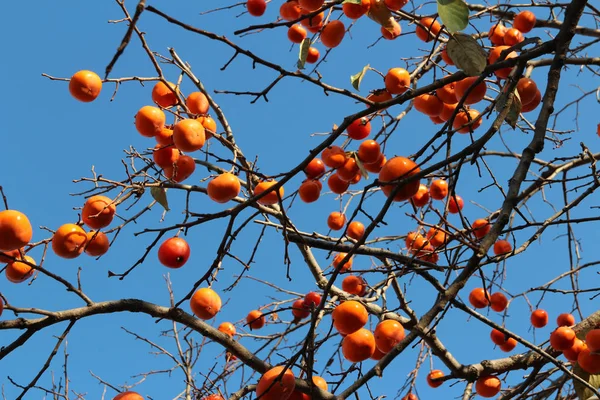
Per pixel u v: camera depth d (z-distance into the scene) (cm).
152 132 258
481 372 279
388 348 246
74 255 247
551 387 280
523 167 238
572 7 249
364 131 266
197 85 271
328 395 245
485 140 235
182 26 231
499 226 233
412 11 303
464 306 245
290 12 281
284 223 248
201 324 251
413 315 262
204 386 295
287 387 237
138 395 239
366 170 261
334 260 292
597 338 254
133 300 246
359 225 292
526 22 284
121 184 256
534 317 300
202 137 253
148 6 229
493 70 246
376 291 280
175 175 262
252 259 259
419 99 263
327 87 244
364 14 264
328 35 277
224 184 252
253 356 254
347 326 238
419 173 231
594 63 260
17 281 248
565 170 299
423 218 279
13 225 234
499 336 291
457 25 241
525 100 256
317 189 265
